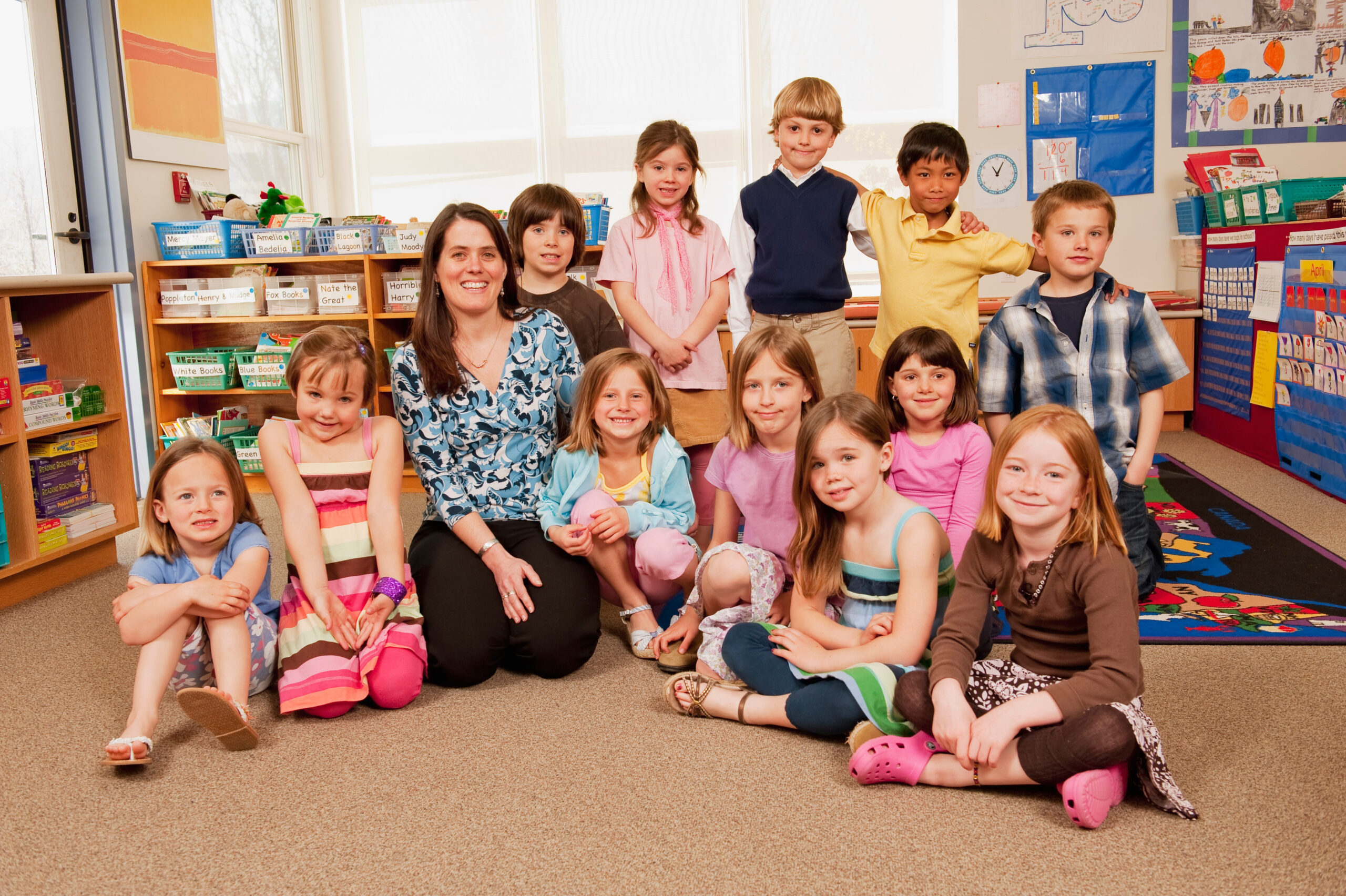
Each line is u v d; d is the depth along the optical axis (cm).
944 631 135
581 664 177
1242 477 317
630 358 182
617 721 155
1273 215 339
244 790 135
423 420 181
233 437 364
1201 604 203
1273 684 162
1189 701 156
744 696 152
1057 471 125
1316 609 198
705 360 239
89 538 253
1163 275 435
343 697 157
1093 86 426
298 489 170
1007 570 135
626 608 189
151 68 366
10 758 148
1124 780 122
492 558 173
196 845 121
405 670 161
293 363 168
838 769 137
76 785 139
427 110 483
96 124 348
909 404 187
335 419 169
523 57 473
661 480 187
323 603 163
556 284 230
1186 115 423
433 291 178
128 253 356
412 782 136
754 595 167
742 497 181
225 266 369
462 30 475
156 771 142
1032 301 211
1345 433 277
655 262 236
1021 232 439
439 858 116
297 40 475
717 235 242
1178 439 389
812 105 229
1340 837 116
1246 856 112
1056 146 431
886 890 108
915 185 230
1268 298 329
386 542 171
